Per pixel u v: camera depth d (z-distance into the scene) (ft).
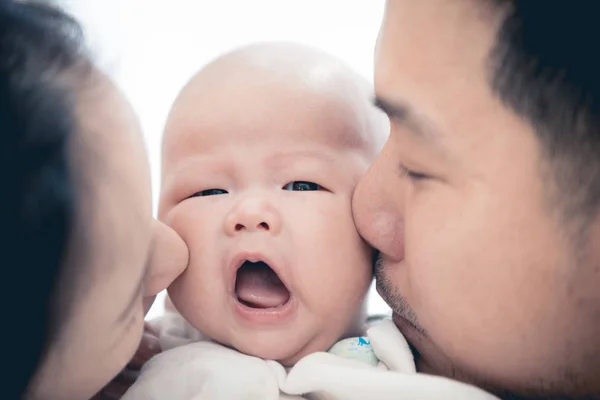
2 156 1.54
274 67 2.75
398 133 2.16
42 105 1.64
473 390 2.06
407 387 2.11
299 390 2.26
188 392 2.27
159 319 3.20
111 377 2.00
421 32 2.00
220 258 2.54
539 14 1.77
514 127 1.86
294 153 2.61
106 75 1.95
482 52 1.88
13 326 1.57
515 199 1.89
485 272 1.96
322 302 2.53
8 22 1.75
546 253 1.89
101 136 1.80
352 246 2.60
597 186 1.81
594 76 1.75
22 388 1.65
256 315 2.49
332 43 4.74
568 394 2.05
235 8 4.85
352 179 2.70
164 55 4.66
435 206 2.05
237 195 2.62
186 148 2.72
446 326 2.08
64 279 1.66
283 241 2.51
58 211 1.60
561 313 1.92
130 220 1.86
